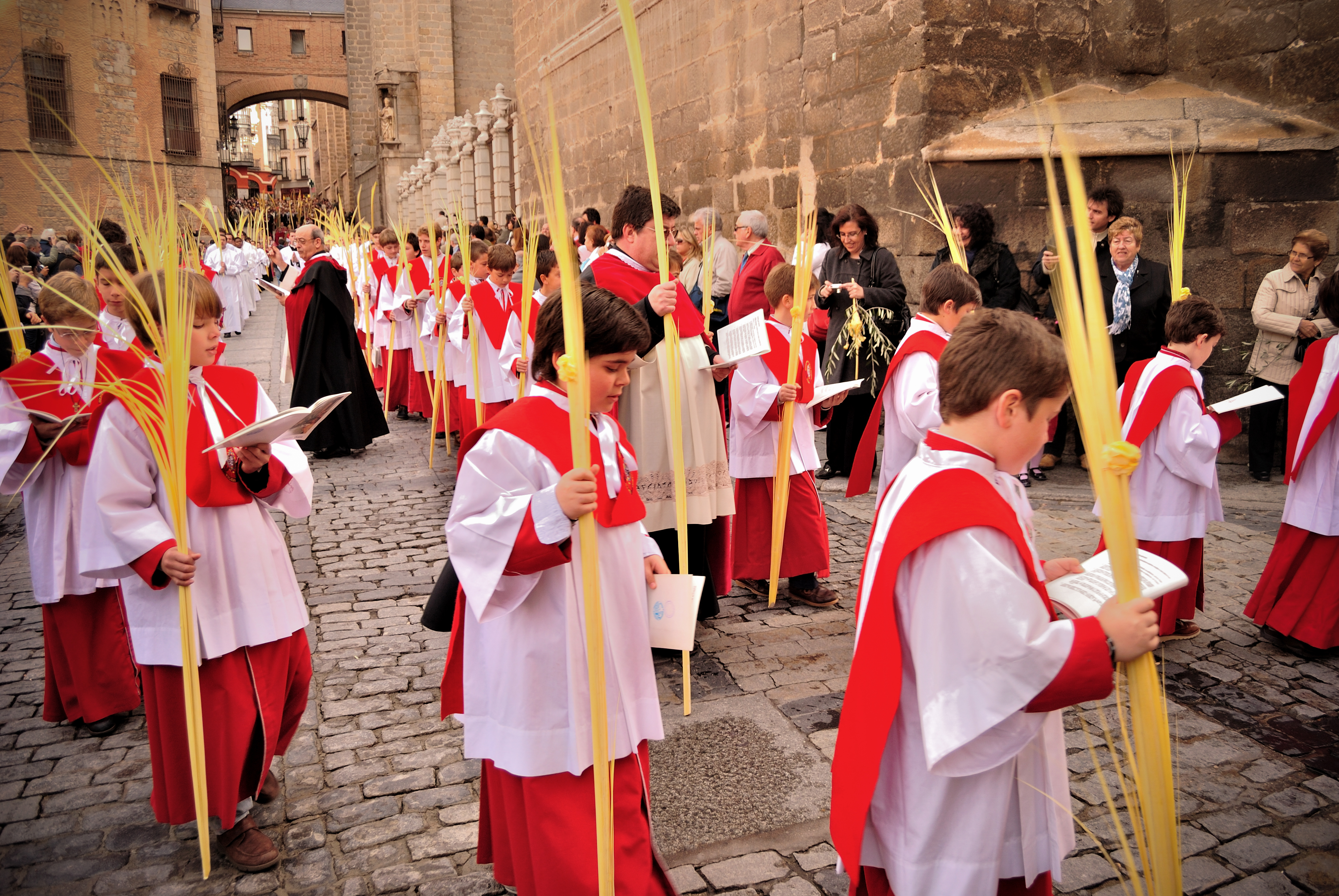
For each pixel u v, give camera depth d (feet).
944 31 24.84
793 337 14.93
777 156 32.35
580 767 7.25
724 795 10.69
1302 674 13.44
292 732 10.47
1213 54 25.93
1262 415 23.38
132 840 10.18
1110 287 22.54
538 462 7.24
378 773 11.33
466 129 64.44
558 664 7.31
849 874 5.99
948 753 5.41
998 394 5.76
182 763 9.36
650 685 7.98
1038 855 6.18
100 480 8.70
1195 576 14.32
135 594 9.21
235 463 9.43
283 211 105.91
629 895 7.47
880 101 26.73
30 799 11.02
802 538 16.16
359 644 15.06
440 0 113.50
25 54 82.89
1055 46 25.80
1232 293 25.18
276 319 72.79
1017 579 5.38
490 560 6.95
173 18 99.60
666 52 40.88
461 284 29.22
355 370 28.09
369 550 19.88
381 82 113.70
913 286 25.99
